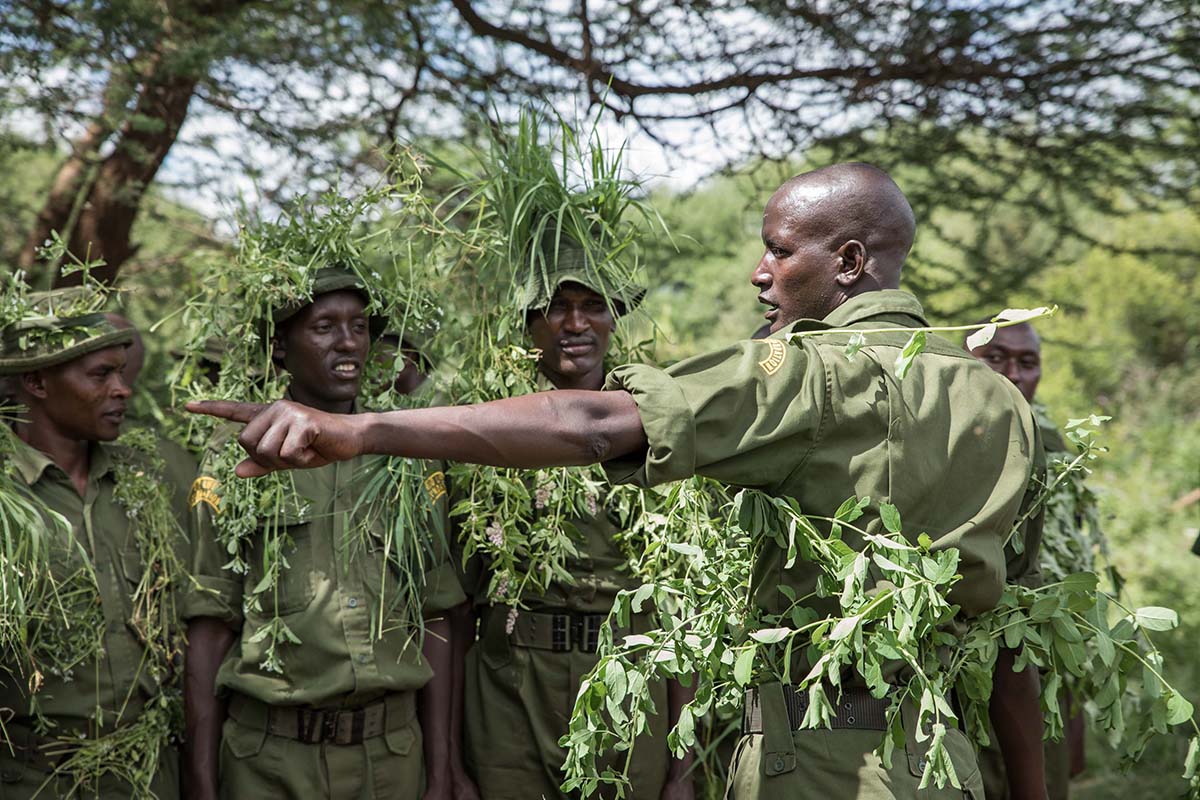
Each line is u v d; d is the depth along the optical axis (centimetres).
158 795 317
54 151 532
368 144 562
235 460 311
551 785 324
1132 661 224
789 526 211
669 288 673
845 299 234
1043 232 744
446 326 336
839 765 219
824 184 236
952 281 609
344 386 321
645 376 198
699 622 235
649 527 312
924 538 202
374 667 307
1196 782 229
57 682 299
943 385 221
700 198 697
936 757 200
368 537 316
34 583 281
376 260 367
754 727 229
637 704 226
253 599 305
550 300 320
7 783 294
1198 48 539
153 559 314
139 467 329
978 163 592
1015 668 230
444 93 562
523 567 324
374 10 528
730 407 201
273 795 306
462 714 336
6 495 280
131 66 496
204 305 327
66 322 310
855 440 212
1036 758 252
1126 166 580
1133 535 988
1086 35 548
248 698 312
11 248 574
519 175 327
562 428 191
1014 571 246
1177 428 1277
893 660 218
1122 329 1397
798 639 224
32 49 486
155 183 553
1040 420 422
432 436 186
